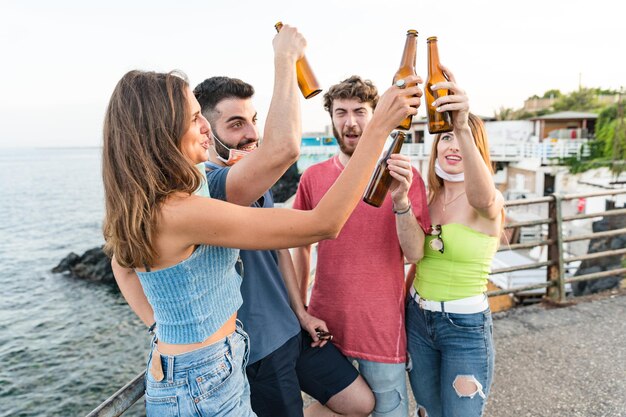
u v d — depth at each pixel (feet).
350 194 3.51
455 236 6.13
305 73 4.46
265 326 5.69
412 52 5.14
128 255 3.57
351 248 6.47
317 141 120.16
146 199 3.37
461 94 4.89
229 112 5.64
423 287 6.50
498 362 10.91
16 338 45.68
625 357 10.68
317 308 6.83
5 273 73.82
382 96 3.61
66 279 68.69
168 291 3.66
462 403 6.17
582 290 34.83
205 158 4.05
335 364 6.49
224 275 3.93
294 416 5.94
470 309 6.11
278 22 4.28
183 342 3.81
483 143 6.21
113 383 35.60
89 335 45.50
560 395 9.45
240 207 3.48
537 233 50.08
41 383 36.04
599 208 58.18
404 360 6.64
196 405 3.81
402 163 5.48
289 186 113.91
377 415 6.70
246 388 4.32
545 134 108.78
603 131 83.10
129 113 3.48
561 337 11.93
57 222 130.31
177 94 3.60
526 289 14.14
